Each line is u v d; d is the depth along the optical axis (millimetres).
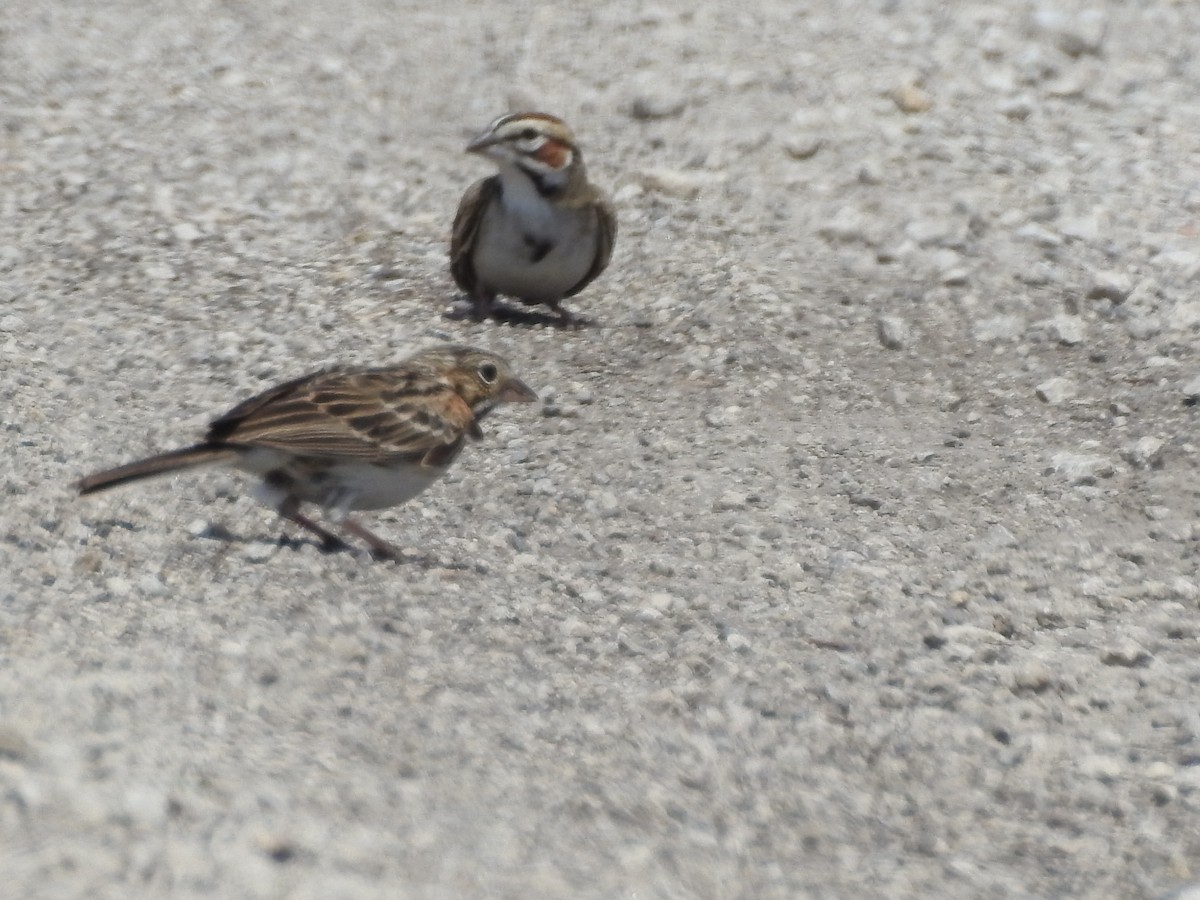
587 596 10539
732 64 20562
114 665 8438
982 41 20984
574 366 14227
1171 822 8320
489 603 10203
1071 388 13891
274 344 14258
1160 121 19359
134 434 12211
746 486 12297
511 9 22766
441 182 18141
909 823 8227
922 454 12883
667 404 13617
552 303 15078
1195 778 8719
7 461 11383
